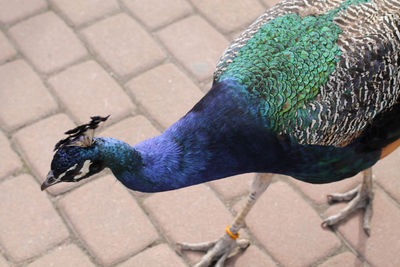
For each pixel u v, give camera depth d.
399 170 2.66
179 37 2.86
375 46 2.34
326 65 2.33
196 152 2.32
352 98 2.33
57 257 2.55
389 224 2.59
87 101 2.75
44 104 2.75
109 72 2.80
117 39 2.85
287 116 2.31
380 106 2.36
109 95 2.76
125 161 2.29
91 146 2.25
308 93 2.32
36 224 2.59
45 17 2.88
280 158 2.36
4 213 2.60
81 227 2.59
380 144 2.42
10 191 2.63
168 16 2.89
